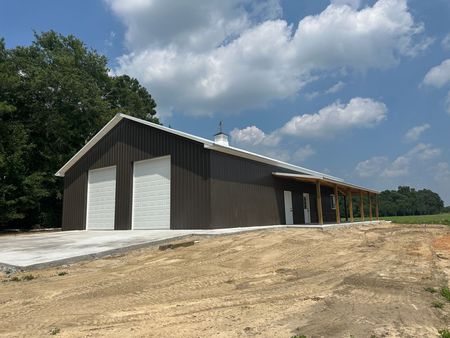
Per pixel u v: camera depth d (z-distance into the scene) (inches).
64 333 163.5
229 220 605.3
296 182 874.1
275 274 286.2
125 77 1728.6
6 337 160.2
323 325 167.5
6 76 984.3
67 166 833.5
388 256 362.3
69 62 1170.0
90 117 1178.0
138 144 687.7
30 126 1064.2
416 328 163.6
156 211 642.8
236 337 154.6
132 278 274.4
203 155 585.9
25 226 1078.4
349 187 879.1
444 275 274.2
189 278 273.4
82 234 621.9
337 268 305.9
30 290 244.7
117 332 163.5
